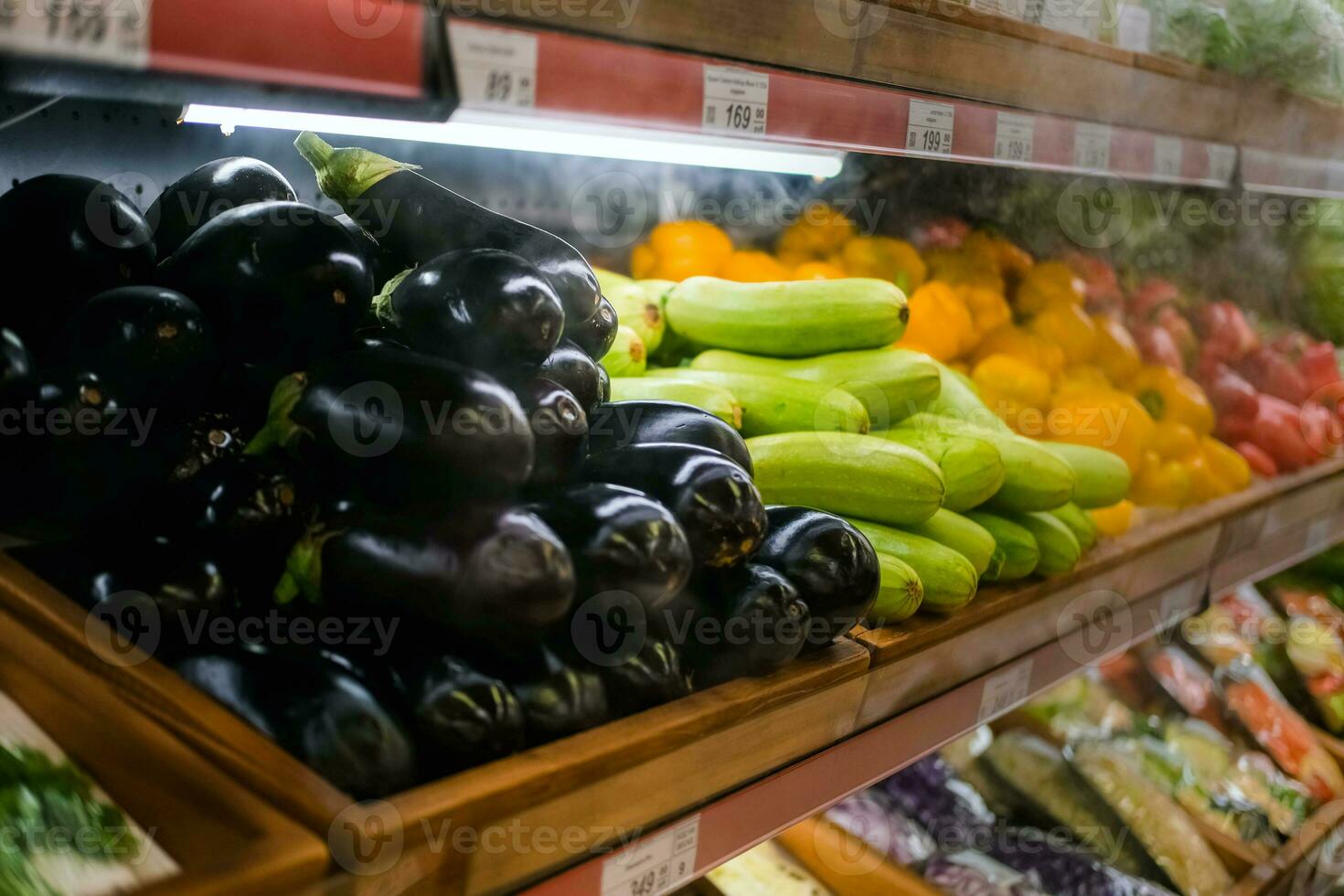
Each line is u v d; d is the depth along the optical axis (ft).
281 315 2.37
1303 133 5.18
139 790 1.92
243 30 1.91
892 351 4.43
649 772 2.41
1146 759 5.98
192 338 2.32
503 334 2.38
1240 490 6.08
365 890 1.86
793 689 2.79
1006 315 5.56
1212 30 4.68
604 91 2.42
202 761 1.91
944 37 3.30
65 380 2.24
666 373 4.26
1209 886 5.25
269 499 2.24
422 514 2.19
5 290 2.49
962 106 3.46
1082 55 3.87
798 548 2.86
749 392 4.10
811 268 5.07
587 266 2.85
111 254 2.52
